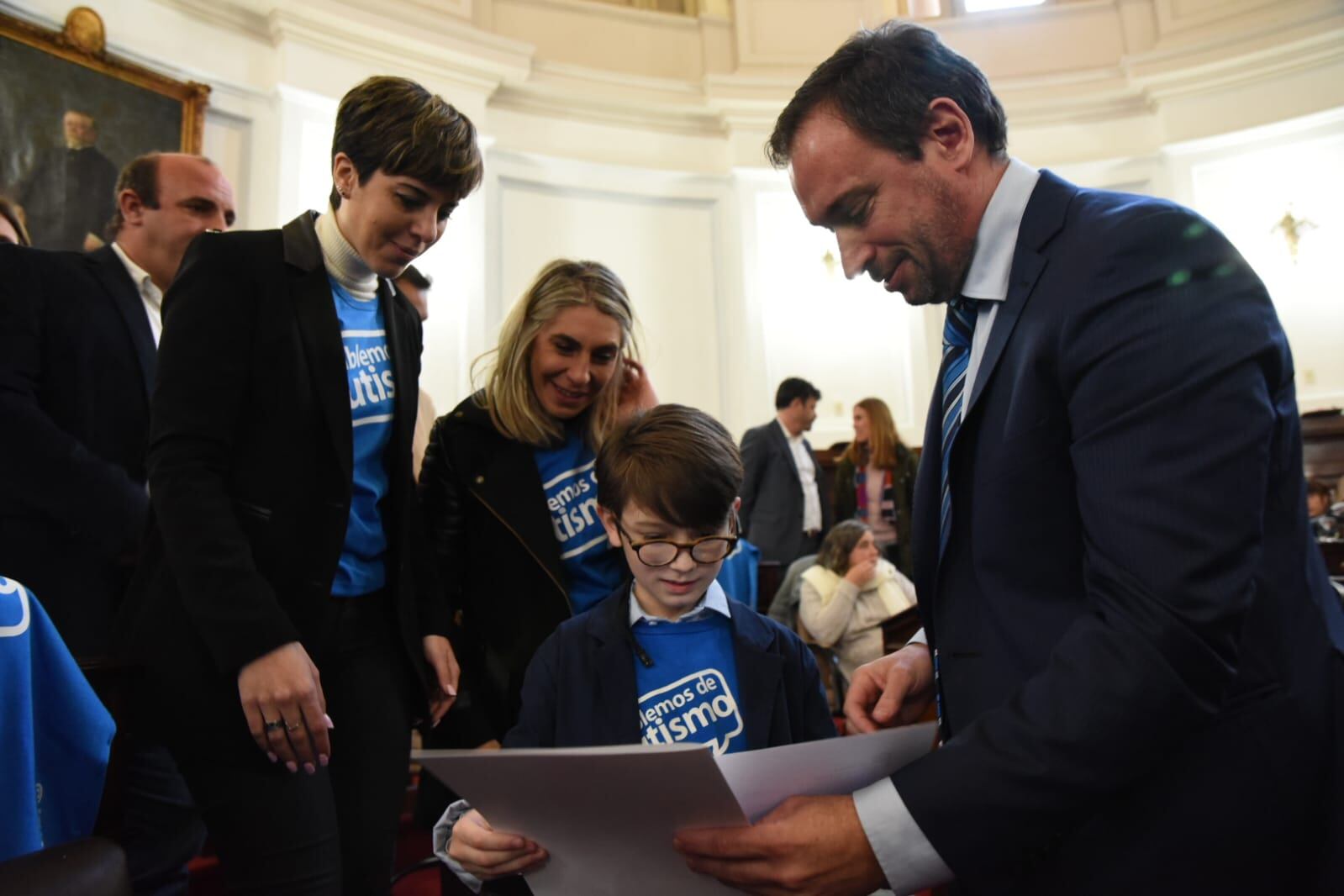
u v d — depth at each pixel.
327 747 1.20
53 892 0.75
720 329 6.27
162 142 4.38
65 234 4.04
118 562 1.81
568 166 5.99
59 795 1.13
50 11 4.07
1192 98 6.34
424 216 1.38
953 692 0.98
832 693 4.08
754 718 1.29
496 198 5.72
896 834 0.81
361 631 1.42
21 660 1.07
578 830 0.91
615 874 0.96
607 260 6.07
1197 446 0.79
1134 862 0.85
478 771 0.86
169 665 1.23
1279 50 6.02
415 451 2.82
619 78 6.07
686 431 1.31
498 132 5.77
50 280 1.83
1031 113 6.53
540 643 1.63
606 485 1.35
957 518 0.99
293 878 1.21
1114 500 0.81
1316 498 4.94
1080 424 0.85
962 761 0.81
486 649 1.68
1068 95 6.50
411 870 2.52
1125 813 0.86
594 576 1.70
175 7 4.52
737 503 1.34
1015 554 0.92
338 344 1.37
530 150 5.85
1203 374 0.80
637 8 6.40
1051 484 0.91
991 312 0.99
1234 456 0.78
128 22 4.34
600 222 6.08
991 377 0.95
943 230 0.99
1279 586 0.86
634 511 1.29
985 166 1.00
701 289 6.29
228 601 1.16
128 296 1.94
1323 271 6.14
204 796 1.24
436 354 5.20
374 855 1.35
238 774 1.22
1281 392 0.88
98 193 4.15
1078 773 0.77
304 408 1.33
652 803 0.83
